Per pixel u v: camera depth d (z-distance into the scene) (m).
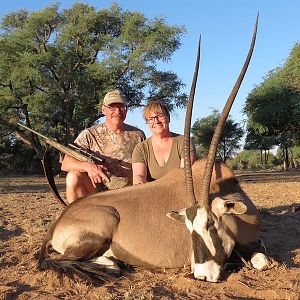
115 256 2.34
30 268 2.39
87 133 3.07
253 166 29.14
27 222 3.77
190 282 2.03
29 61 14.34
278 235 3.03
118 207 2.36
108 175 2.99
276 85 14.31
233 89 2.11
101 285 2.09
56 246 2.37
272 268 2.23
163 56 15.36
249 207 2.34
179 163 2.67
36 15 15.24
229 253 2.12
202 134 29.53
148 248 2.31
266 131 16.09
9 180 13.58
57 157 17.00
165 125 2.64
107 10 16.03
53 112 16.12
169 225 2.34
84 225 2.30
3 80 15.05
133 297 1.87
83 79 14.98
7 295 1.98
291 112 14.20
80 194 2.94
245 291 1.95
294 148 26.59
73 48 15.94
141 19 15.30
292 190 6.62
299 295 1.86
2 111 14.85
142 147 2.72
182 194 2.40
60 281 2.11
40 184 11.00
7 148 24.11
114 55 15.12
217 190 2.37
